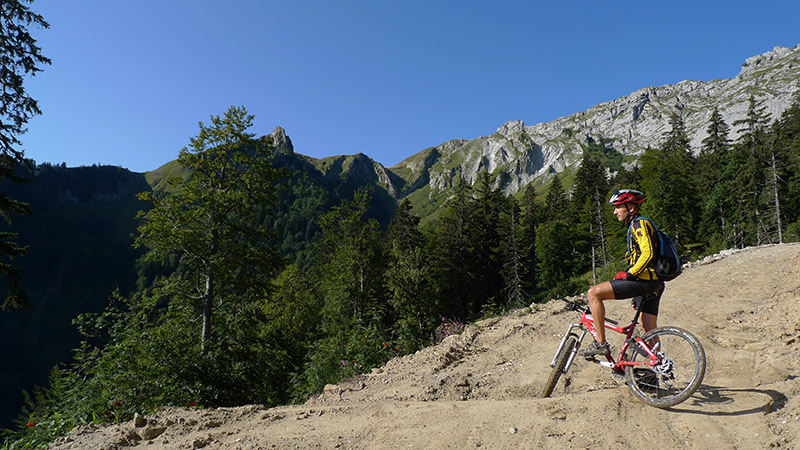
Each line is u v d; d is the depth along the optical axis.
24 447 5.88
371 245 35.47
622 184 63.12
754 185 38.66
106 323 12.46
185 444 4.24
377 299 33.25
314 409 4.90
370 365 10.02
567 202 82.75
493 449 3.21
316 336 38.75
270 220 187.88
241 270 18.20
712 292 7.46
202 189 18.19
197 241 17.22
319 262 56.03
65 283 151.88
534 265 62.41
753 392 3.41
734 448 2.73
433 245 48.38
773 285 7.06
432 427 3.76
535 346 6.48
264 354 16.27
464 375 5.69
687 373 3.38
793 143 40.66
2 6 10.95
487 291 44.03
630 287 3.64
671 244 3.63
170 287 17.17
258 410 5.13
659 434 3.03
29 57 11.49
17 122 11.56
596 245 52.50
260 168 18.73
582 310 4.16
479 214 44.97
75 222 191.25
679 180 44.34
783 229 35.41
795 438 2.63
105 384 9.10
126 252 183.75
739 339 5.11
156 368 10.05
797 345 4.22
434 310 28.22
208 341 15.06
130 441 4.47
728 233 40.34
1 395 106.25
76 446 4.48
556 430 3.27
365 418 4.32
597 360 3.93
